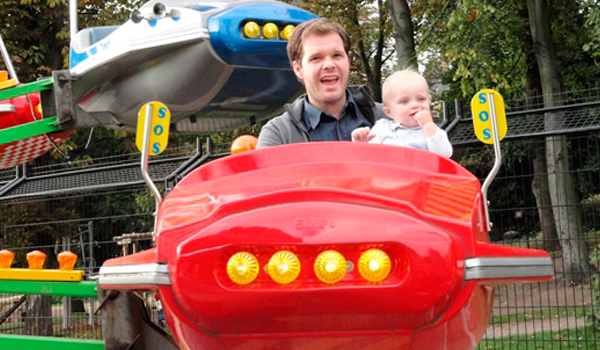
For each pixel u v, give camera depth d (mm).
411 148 2381
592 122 5797
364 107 3012
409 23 15688
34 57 13672
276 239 1963
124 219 8977
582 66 16562
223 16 3988
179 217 2125
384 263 1958
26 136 4648
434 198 2164
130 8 13891
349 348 2020
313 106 2887
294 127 2867
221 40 3965
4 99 4715
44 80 4758
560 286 7746
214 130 4715
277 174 2277
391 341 2014
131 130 4719
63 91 4543
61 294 3680
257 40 3986
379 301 1951
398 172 2283
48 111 4777
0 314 5840
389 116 3014
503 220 7352
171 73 4109
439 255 1965
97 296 3596
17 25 13883
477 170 7582
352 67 19797
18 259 12266
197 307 1978
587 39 15000
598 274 6883
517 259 2133
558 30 15508
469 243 2035
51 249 12508
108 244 8906
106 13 13695
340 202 2031
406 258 1972
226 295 1957
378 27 18891
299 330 2002
